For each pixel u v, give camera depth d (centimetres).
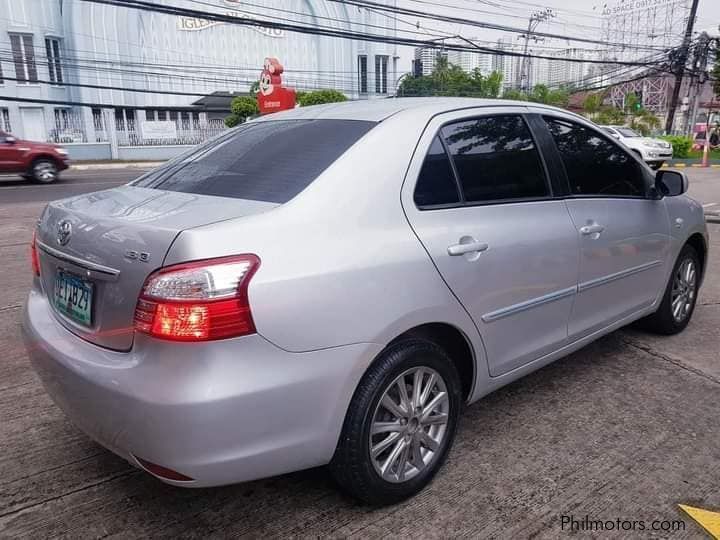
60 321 251
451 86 4459
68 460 294
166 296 198
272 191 239
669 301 431
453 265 258
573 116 350
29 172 1762
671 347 429
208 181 265
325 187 235
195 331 197
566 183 329
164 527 247
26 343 264
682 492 267
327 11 4309
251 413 204
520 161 307
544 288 306
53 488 272
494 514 254
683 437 311
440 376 263
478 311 272
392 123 265
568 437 312
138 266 207
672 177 387
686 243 439
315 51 4384
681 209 426
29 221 1016
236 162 275
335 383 221
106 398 210
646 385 370
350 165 244
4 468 287
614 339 444
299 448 219
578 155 342
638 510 256
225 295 199
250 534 243
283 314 208
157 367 201
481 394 292
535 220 302
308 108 325
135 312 207
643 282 392
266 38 4228
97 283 224
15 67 3297
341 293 221
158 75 3669
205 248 201
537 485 272
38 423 328
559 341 329
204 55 4053
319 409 220
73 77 3500
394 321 235
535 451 299
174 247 201
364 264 228
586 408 342
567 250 317
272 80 2000
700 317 494
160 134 3497
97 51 3594
